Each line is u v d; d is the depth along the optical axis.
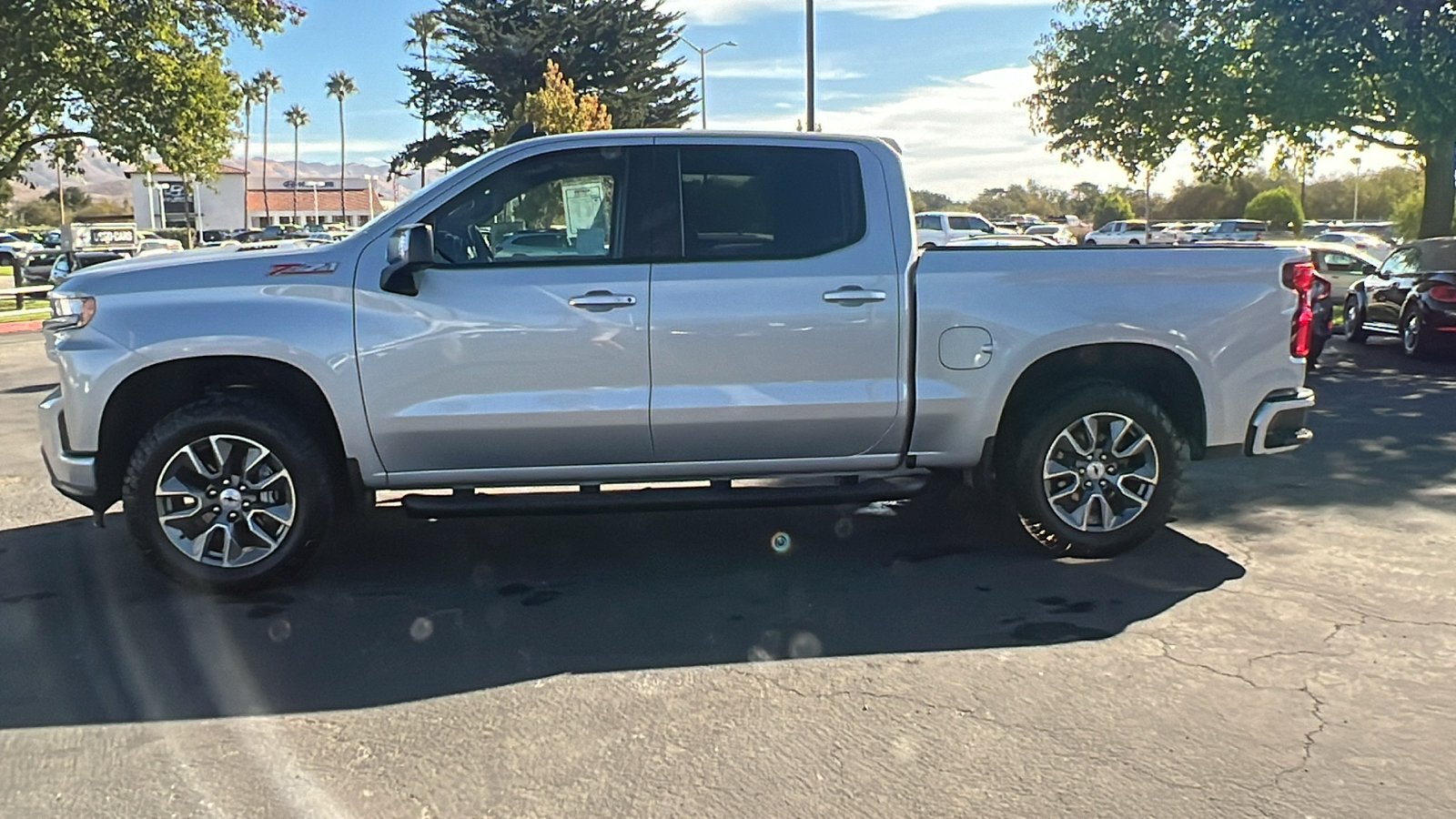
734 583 5.33
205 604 5.07
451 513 5.16
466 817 3.26
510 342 5.09
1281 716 3.83
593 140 5.29
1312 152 21.34
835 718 3.86
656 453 5.30
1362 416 9.93
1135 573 5.39
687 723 3.84
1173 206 79.81
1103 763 3.53
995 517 6.41
